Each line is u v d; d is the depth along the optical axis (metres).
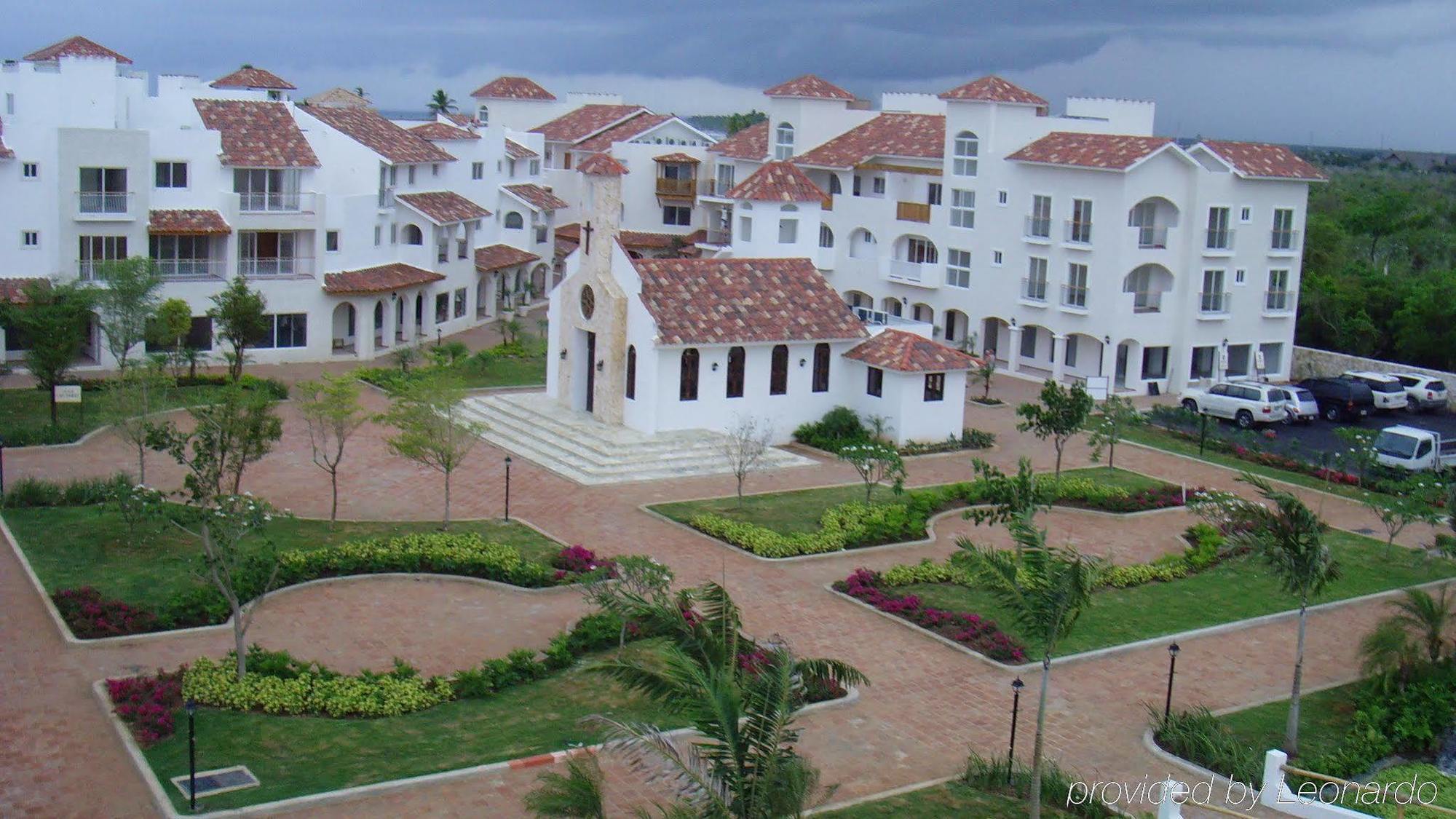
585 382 49.69
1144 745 25.59
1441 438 51.47
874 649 29.70
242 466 35.12
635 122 93.75
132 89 62.44
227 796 21.48
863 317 59.28
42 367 44.62
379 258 65.19
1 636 27.97
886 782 23.59
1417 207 112.94
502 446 46.62
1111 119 69.12
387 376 56.47
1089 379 57.69
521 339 64.81
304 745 23.64
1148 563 36.44
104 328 50.06
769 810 17.17
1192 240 61.03
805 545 36.16
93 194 55.53
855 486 43.38
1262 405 55.59
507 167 82.12
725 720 17.56
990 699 27.41
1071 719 26.67
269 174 60.69
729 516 39.12
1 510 36.31
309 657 27.81
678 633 20.02
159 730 23.62
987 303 65.88
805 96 76.25
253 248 60.75
